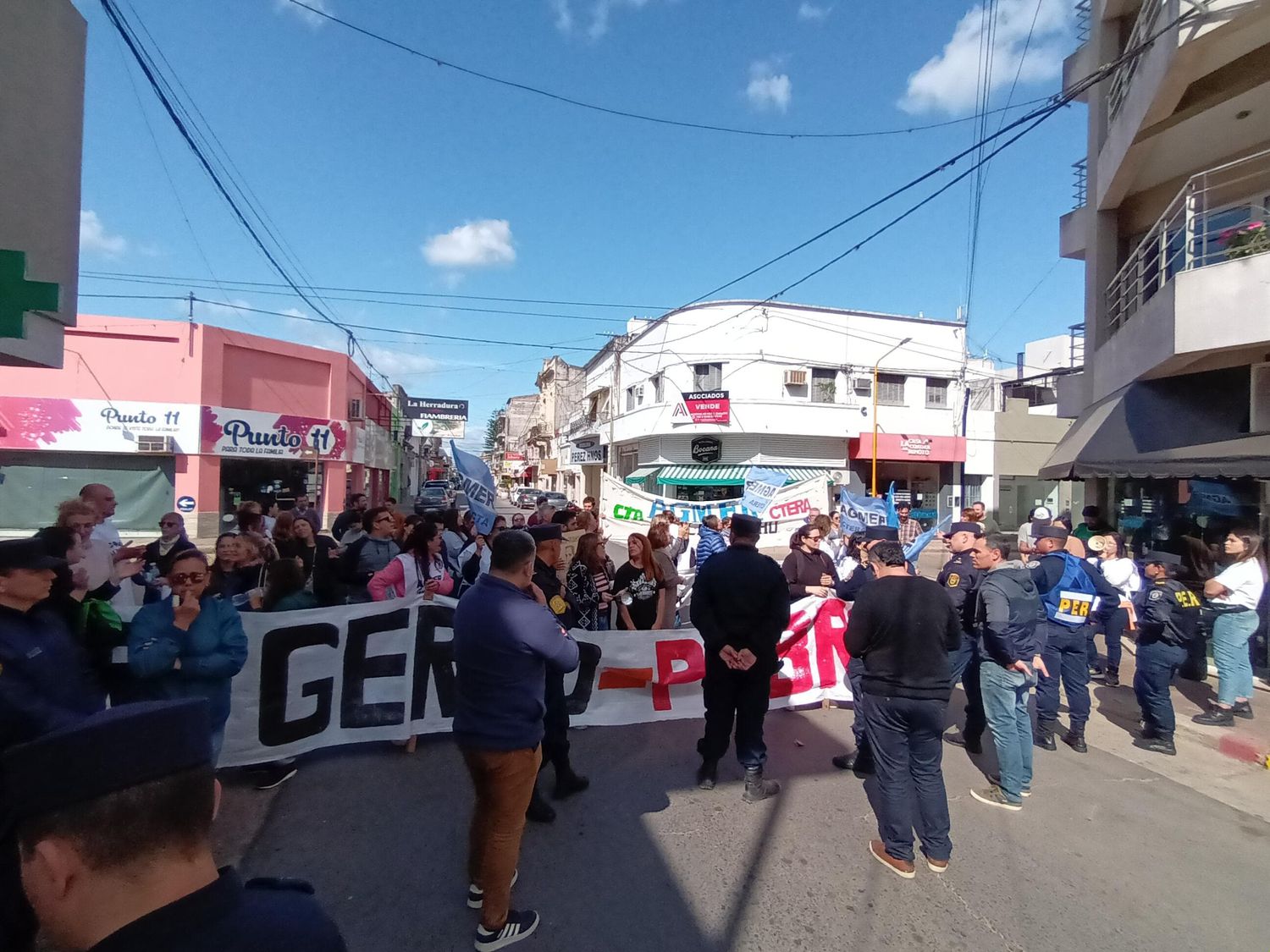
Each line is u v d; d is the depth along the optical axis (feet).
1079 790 14.90
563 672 9.62
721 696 14.08
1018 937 9.68
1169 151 28.94
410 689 15.61
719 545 26.53
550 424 188.14
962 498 93.20
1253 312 21.53
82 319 54.54
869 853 11.87
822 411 87.04
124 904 3.36
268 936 3.38
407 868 10.91
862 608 11.78
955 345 93.61
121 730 3.51
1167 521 28.89
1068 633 17.25
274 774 13.71
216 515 58.90
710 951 9.17
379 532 20.02
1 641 7.99
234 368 61.11
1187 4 21.98
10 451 53.98
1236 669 18.57
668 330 92.79
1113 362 32.37
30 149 16.61
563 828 12.49
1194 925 10.09
